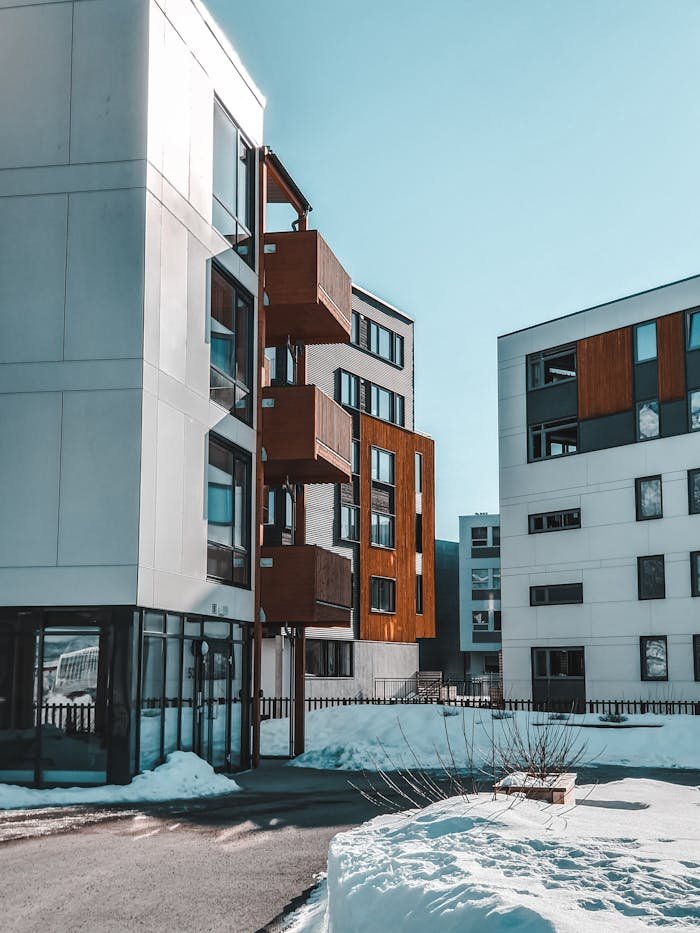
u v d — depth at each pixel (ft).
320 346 146.82
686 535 111.65
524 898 17.16
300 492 87.30
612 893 17.93
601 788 54.13
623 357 120.06
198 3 67.46
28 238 59.16
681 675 110.63
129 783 54.24
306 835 40.73
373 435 159.22
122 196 58.75
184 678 62.08
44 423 57.47
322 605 75.66
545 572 124.77
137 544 55.83
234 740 70.90
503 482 130.82
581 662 120.06
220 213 70.95
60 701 55.31
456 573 286.66
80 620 55.72
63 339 58.03
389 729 87.76
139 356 57.36
